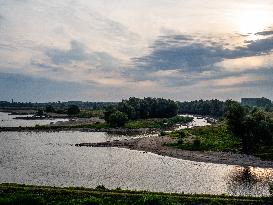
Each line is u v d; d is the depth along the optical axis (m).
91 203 48.12
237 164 91.94
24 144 131.38
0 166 86.25
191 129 163.00
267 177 77.69
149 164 91.69
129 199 52.16
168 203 49.41
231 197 55.38
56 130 188.88
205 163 93.50
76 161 95.25
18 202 47.31
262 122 106.19
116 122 197.25
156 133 174.75
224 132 143.75
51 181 71.25
